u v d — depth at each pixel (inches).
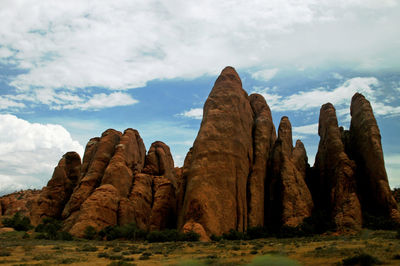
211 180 2201.0
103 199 2416.3
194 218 2091.5
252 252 1093.8
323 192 2554.1
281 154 2600.9
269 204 2485.2
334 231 2059.5
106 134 3105.3
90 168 2893.7
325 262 789.9
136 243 1868.8
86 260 1008.9
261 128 2701.8
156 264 890.7
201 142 2349.9
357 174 2433.6
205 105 2628.0
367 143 2377.0
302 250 1122.0
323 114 2795.3
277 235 2078.0
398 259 750.5
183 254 1159.0
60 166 3260.3
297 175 2475.4
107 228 2274.9
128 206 2529.5
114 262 887.1
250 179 2434.8
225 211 2146.9
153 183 3021.7
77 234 2212.1
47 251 1285.7
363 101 2586.1
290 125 2829.7
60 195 3122.5
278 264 768.9
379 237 1509.6
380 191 2202.3
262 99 3041.3
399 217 2043.6
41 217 2955.2
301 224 2165.4
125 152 2891.2
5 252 1155.3
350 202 2128.4
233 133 2406.5
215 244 1569.9
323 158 2637.8
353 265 719.1
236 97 2583.7
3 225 2689.5
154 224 2522.1
